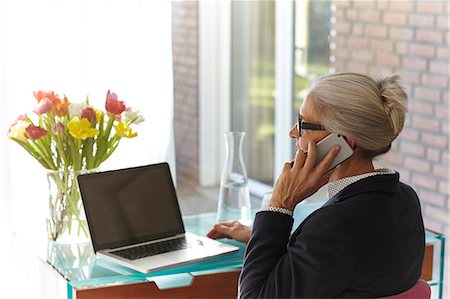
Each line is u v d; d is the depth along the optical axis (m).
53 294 3.43
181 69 6.25
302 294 2.02
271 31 5.73
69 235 2.73
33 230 3.01
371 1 4.83
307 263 2.02
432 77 4.46
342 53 5.08
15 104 3.47
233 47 6.17
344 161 2.20
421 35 4.51
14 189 3.46
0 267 3.44
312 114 2.20
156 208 2.71
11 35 3.44
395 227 2.11
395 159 4.79
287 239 2.20
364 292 2.07
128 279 2.39
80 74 3.62
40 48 3.51
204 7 6.16
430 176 4.54
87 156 2.72
